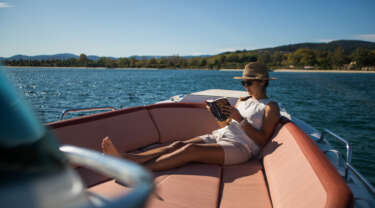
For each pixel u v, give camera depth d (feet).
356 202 5.74
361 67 499.92
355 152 19.34
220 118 8.11
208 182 6.50
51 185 1.67
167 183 6.36
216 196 5.96
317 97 67.51
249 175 7.11
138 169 1.79
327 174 4.70
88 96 60.54
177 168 7.21
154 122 9.80
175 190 6.06
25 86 91.04
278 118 8.13
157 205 5.48
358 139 23.63
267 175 6.84
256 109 8.16
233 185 6.59
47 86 92.02
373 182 14.37
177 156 7.06
